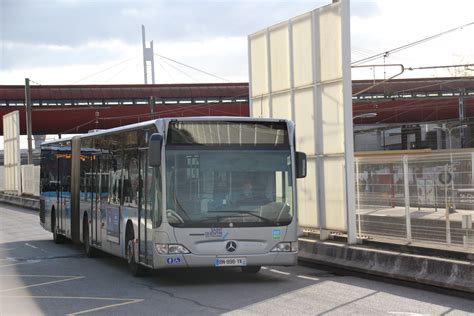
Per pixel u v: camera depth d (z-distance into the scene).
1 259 17.67
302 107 16.89
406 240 13.73
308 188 16.59
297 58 17.06
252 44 19.52
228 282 12.89
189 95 67.88
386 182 14.31
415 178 13.54
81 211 18.59
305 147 16.73
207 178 12.20
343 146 15.20
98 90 66.69
